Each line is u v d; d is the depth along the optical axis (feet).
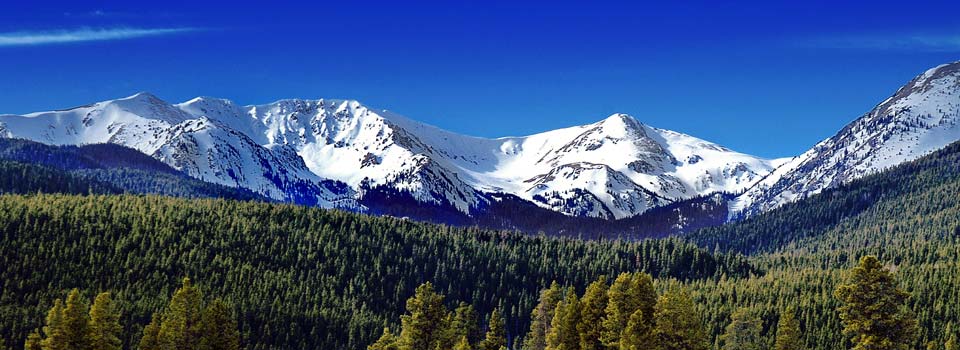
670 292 338.54
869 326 295.28
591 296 372.58
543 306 433.07
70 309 396.98
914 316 298.76
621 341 331.36
